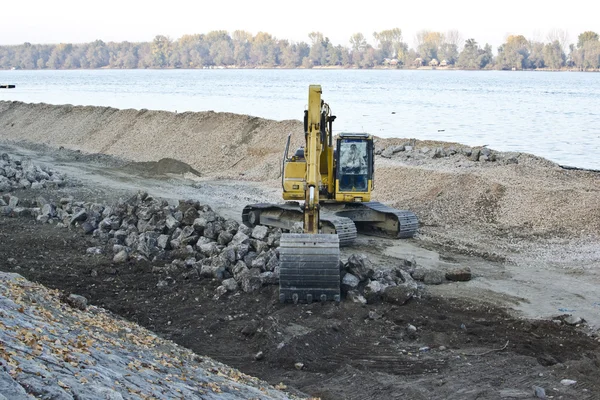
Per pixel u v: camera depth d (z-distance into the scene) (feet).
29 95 359.66
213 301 50.34
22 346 25.38
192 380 31.17
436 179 91.66
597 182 89.25
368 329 45.44
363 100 328.29
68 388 22.72
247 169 119.14
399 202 88.28
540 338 44.37
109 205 85.92
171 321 46.57
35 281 53.21
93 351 29.27
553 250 67.26
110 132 157.69
